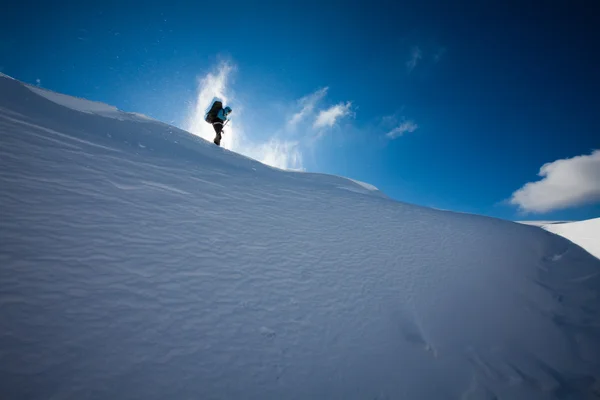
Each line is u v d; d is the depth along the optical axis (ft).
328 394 5.05
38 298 4.77
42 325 4.37
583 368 6.91
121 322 5.01
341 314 7.27
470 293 9.55
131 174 11.48
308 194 17.79
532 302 9.70
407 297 8.68
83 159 11.00
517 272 11.63
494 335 7.75
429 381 5.88
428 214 18.13
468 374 6.24
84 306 5.01
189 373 4.60
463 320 8.14
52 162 9.66
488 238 14.83
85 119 17.70
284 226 11.68
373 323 7.24
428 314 8.11
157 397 4.09
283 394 4.79
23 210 6.77
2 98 14.39
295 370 5.32
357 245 11.59
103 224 7.57
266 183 17.97
